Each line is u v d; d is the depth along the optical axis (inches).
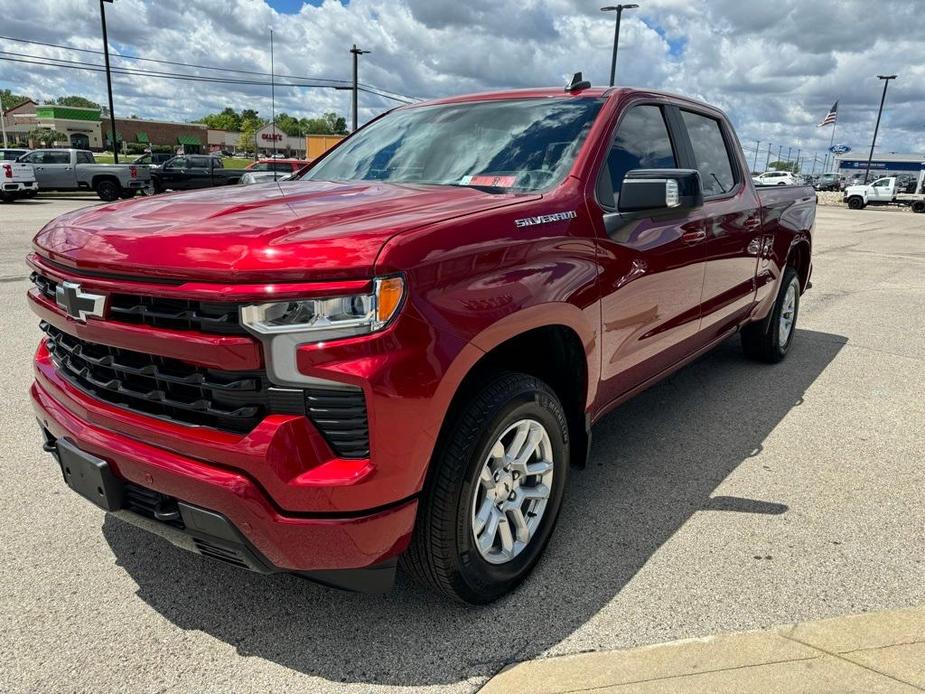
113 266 81.4
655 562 110.0
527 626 94.4
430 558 88.8
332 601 99.6
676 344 144.0
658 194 105.7
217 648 89.7
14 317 257.0
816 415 176.2
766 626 94.2
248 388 76.6
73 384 94.6
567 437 107.0
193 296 75.6
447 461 85.9
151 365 82.6
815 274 439.5
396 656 88.6
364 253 75.2
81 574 104.6
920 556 112.0
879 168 3056.1
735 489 135.3
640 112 135.0
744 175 177.5
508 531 99.4
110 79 1200.2
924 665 85.9
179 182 1042.7
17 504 124.2
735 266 166.1
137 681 83.7
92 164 965.2
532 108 131.6
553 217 100.7
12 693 81.4
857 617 95.8
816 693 81.1
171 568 106.7
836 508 128.0
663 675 84.7
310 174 142.3
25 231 532.1
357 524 78.3
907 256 555.8
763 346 215.8
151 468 81.4
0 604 97.2
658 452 152.3
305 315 74.1
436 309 80.4
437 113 143.0
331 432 77.1
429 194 104.2
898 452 153.8
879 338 260.7
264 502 76.7
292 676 85.1
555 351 110.3
